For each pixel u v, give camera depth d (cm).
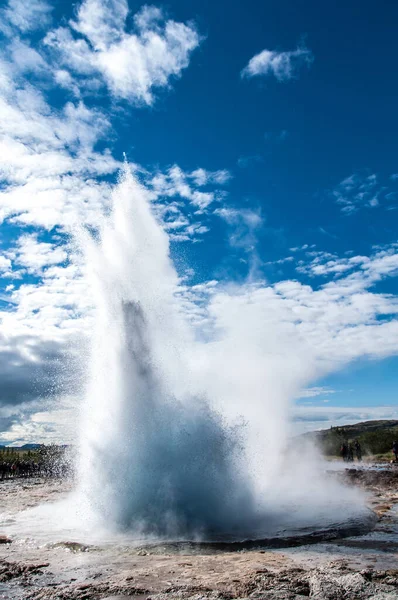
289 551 865
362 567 730
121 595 632
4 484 2636
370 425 7994
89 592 647
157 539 991
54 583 701
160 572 738
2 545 962
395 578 646
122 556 860
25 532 1082
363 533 1020
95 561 826
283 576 680
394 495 1641
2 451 4838
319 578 646
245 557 823
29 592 657
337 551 851
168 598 605
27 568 776
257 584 642
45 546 948
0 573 750
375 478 2122
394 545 893
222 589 638
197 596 604
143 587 657
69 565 801
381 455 4069
